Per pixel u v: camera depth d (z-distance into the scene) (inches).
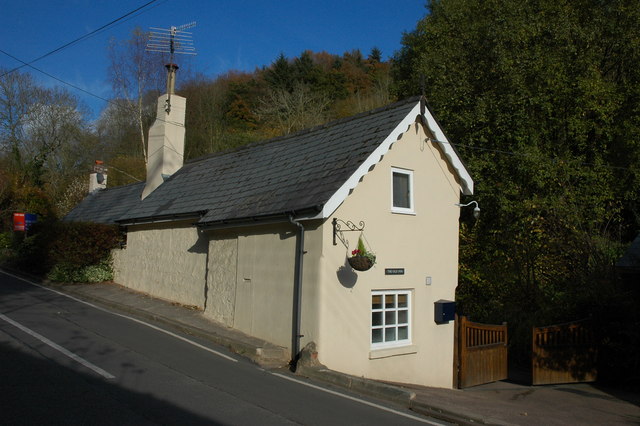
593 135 753.0
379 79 1701.5
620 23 737.0
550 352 483.2
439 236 487.8
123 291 708.7
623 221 800.3
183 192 670.5
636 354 480.1
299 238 415.2
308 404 288.0
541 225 645.9
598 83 689.6
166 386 298.4
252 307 464.1
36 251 872.9
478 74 759.7
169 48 826.8
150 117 1657.2
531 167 664.4
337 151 462.0
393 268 442.6
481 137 717.9
